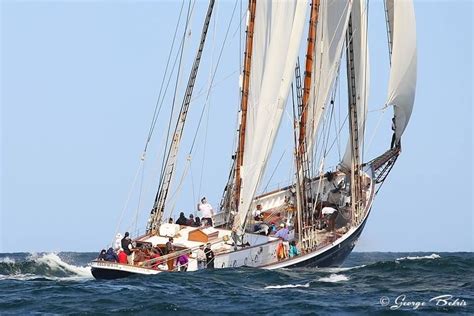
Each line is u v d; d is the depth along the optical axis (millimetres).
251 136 161250
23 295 127438
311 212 164000
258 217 170625
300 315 113625
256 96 162125
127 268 143000
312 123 171000
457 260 166750
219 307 118438
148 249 150000
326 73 175500
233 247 154125
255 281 141000
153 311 114875
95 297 124812
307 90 173125
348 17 168500
